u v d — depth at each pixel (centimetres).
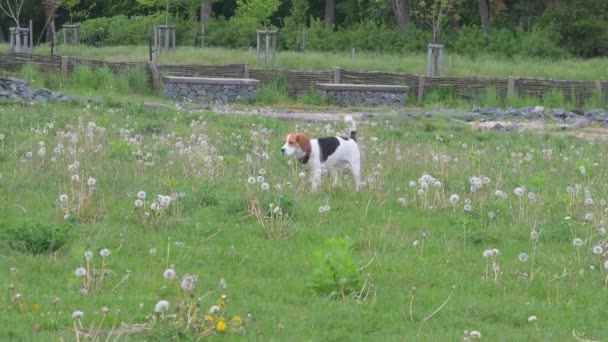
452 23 5997
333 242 982
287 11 6794
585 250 1089
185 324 738
